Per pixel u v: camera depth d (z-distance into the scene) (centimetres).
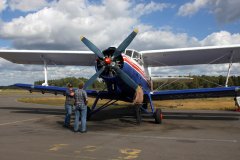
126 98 967
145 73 1153
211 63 1262
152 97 1023
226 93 949
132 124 866
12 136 629
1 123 866
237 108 1444
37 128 761
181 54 1130
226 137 635
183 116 1124
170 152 479
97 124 860
